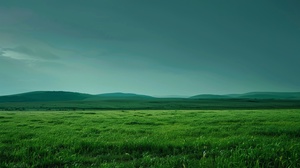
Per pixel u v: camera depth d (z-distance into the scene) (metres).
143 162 7.92
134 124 23.42
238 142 11.16
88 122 25.11
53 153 9.60
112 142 11.64
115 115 35.44
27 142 11.97
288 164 7.04
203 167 7.00
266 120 26.25
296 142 11.23
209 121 25.19
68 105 133.62
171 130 17.84
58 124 23.05
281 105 122.88
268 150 8.35
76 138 13.88
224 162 7.09
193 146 10.63
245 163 7.08
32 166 7.65
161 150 10.53
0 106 127.19
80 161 8.52
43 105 136.12
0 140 13.12
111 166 7.57
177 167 7.23
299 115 33.12
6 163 8.00
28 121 25.73
